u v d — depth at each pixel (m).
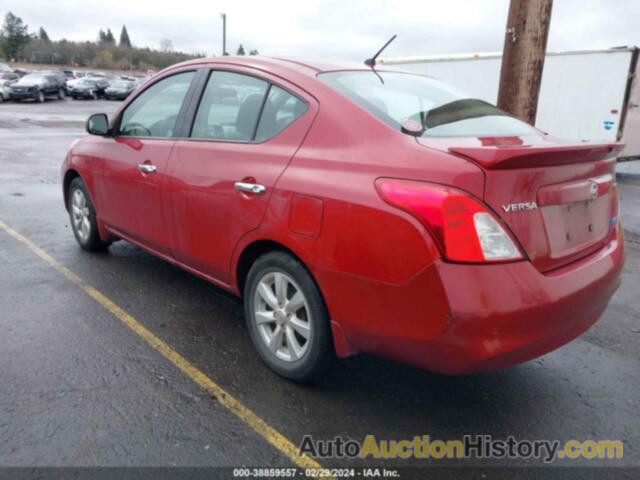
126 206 4.04
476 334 2.13
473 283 2.11
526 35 6.04
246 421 2.59
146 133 3.91
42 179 8.70
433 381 3.01
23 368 2.95
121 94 40.00
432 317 2.17
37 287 4.06
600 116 11.62
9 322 3.47
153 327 3.50
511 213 2.21
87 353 3.14
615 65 11.26
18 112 25.91
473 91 13.09
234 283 3.17
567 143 2.60
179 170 3.41
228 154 3.09
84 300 3.86
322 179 2.53
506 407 2.80
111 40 119.00
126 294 3.99
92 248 4.84
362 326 2.43
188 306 3.83
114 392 2.77
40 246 5.06
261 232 2.82
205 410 2.65
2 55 85.31
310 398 2.79
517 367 3.21
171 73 3.83
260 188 2.81
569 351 3.45
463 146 2.35
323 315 2.64
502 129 2.91
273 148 2.87
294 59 3.26
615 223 2.99
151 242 3.86
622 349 3.50
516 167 2.20
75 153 4.72
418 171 2.24
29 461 2.26
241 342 3.35
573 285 2.39
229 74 3.35
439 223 2.13
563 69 11.87
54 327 3.44
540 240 2.32
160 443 2.41
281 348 2.93
